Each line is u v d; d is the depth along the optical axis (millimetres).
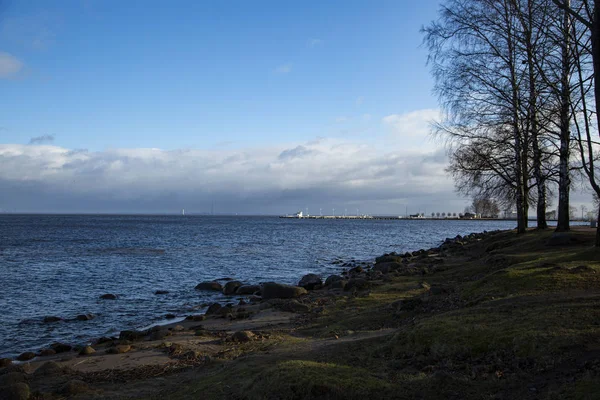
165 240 64438
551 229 27656
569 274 11969
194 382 7672
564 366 6180
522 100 16000
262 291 20750
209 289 24156
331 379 6109
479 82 20500
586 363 6078
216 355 10016
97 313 18297
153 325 16125
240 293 22922
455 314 9234
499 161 27828
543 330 7340
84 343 13703
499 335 7473
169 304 20328
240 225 144250
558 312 8250
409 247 58031
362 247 57312
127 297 21891
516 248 21859
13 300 20828
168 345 11438
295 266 35719
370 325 11992
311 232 98312
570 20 13656
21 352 12984
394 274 23094
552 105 15336
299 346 9516
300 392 5934
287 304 16438
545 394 5469
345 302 16109
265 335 11859
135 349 11406
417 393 5879
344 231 106750
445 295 13633
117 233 83375
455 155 28781
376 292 17625
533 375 6141
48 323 16516
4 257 39344
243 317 15570
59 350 12594
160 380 8398
